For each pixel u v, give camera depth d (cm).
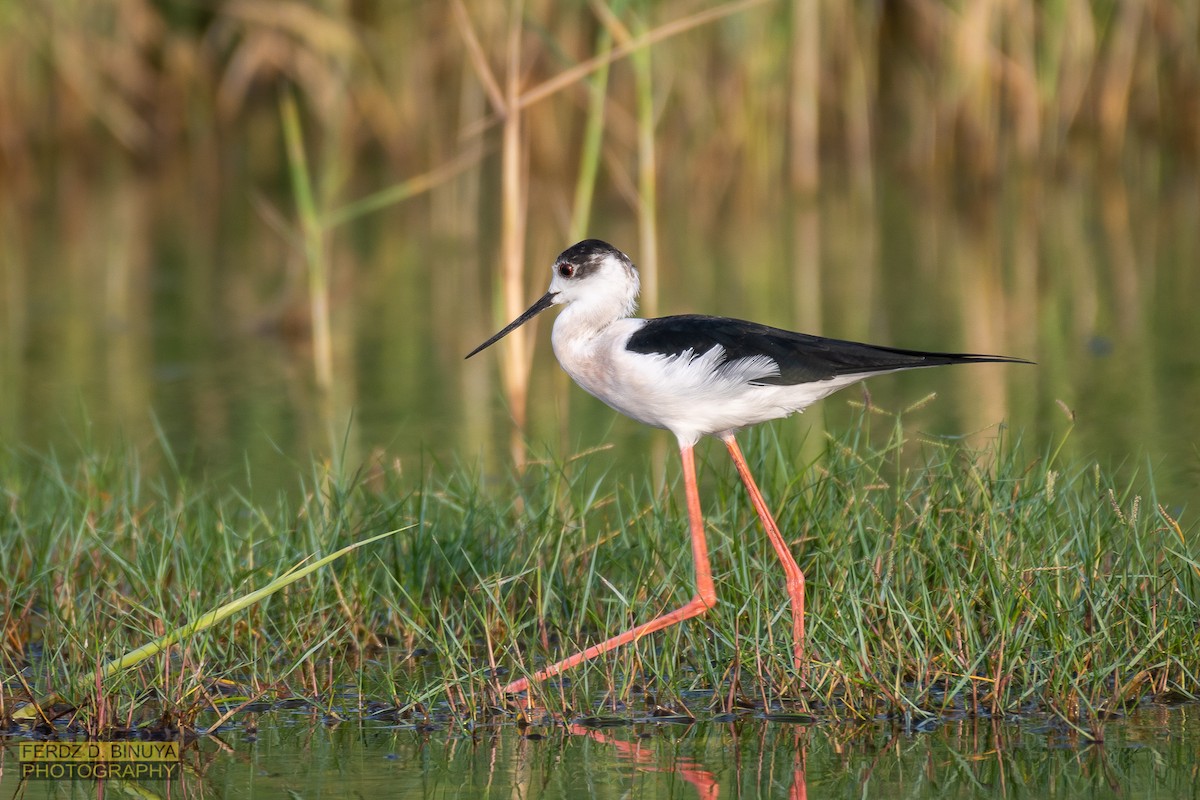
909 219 2306
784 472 956
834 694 769
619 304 895
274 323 1742
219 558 924
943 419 1284
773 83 2442
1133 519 817
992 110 2450
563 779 677
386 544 952
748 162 2436
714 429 856
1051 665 751
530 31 2344
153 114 2756
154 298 1875
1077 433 1222
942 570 805
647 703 776
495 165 2766
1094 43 2541
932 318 1667
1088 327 1625
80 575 961
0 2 2472
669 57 2336
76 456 1235
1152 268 1908
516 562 930
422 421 1338
